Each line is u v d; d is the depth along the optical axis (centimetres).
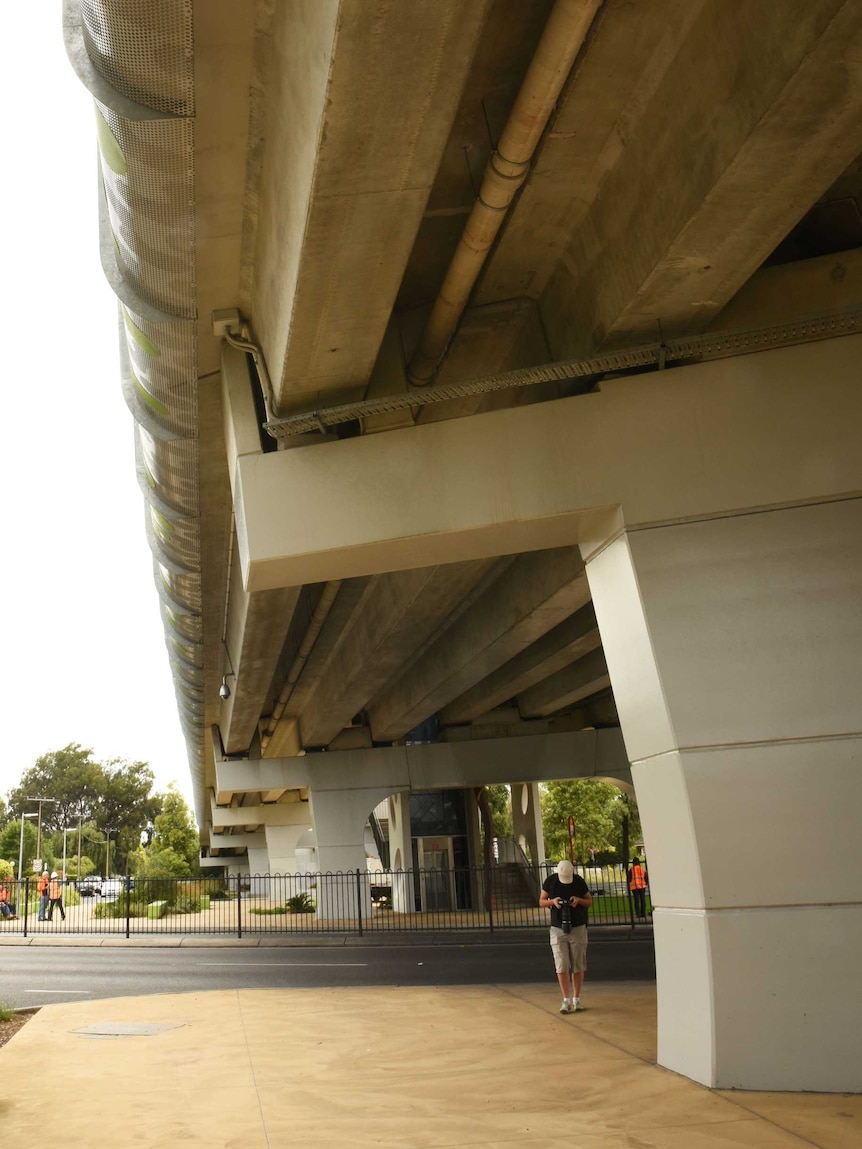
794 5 599
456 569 1705
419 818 3981
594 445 949
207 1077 880
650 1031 1023
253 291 1035
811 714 840
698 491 922
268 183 854
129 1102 783
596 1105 721
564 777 3553
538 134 771
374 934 2761
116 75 739
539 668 2578
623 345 966
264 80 771
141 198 867
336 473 994
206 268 1009
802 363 938
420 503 973
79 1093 823
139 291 1025
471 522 958
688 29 724
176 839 12500
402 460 987
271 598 1794
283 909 4025
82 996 1602
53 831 13150
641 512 924
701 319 930
